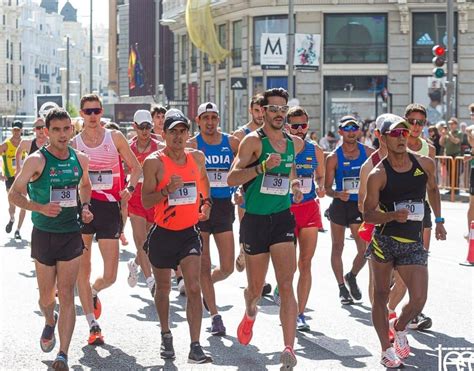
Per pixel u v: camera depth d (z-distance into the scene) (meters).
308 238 11.71
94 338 10.96
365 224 10.81
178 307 13.38
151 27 78.31
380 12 50.59
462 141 33.00
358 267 13.39
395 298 10.95
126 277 16.27
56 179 9.66
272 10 52.44
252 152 9.97
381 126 9.51
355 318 12.46
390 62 50.59
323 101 51.31
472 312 12.69
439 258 18.16
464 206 30.28
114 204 11.61
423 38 50.44
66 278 9.68
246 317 10.55
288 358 9.23
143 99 83.56
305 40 39.59
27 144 18.67
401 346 9.87
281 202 9.98
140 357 10.38
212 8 56.59
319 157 12.93
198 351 9.73
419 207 9.53
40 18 195.00
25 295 14.29
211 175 12.14
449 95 34.69
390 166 9.50
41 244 9.71
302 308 11.70
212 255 18.88
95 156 11.56
